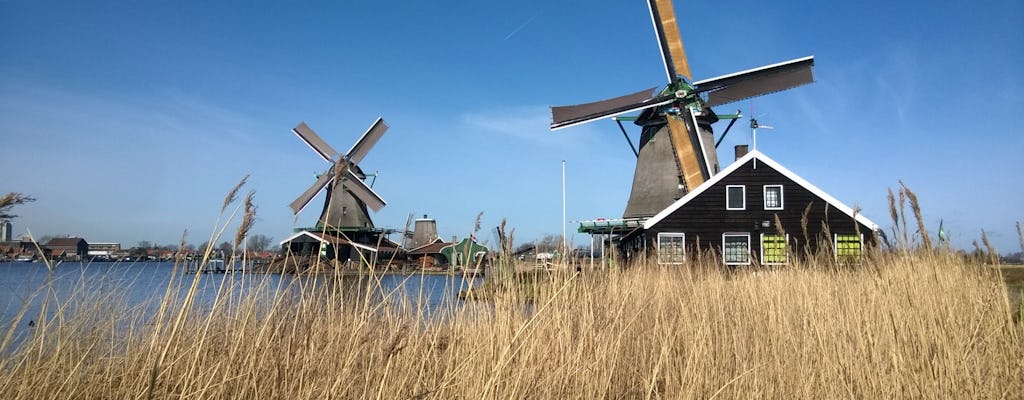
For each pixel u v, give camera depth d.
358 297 5.09
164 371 4.15
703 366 6.28
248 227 3.86
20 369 4.37
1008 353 6.39
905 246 7.51
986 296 7.05
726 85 32.22
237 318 4.75
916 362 6.11
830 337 6.65
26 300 4.42
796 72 30.83
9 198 2.82
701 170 31.86
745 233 26.42
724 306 8.24
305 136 38.44
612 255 8.59
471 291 5.51
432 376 4.91
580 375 5.45
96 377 4.59
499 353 5.03
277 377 4.58
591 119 33.84
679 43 32.88
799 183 26.39
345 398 4.52
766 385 6.14
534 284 5.80
